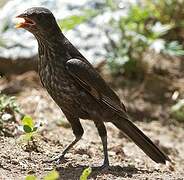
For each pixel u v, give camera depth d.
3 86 16.78
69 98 10.41
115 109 10.70
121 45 17.62
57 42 10.42
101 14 17.88
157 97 17.16
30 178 8.64
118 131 14.52
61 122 14.07
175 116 16.47
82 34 17.80
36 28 10.37
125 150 13.22
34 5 18.03
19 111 12.48
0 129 11.59
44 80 10.50
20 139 10.83
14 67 17.42
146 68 17.89
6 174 9.72
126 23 17.72
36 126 10.56
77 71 10.34
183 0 18.75
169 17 18.75
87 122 14.85
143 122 16.19
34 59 17.36
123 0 18.23
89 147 12.26
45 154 10.95
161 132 15.67
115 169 10.68
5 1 18.36
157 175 10.74
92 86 10.47
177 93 17.30
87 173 9.02
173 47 17.75
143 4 18.31
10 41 17.62
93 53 17.48
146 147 10.89
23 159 10.47
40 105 15.28
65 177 9.89
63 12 17.75
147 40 17.58
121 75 17.75
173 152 14.02
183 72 18.23
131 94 17.09
